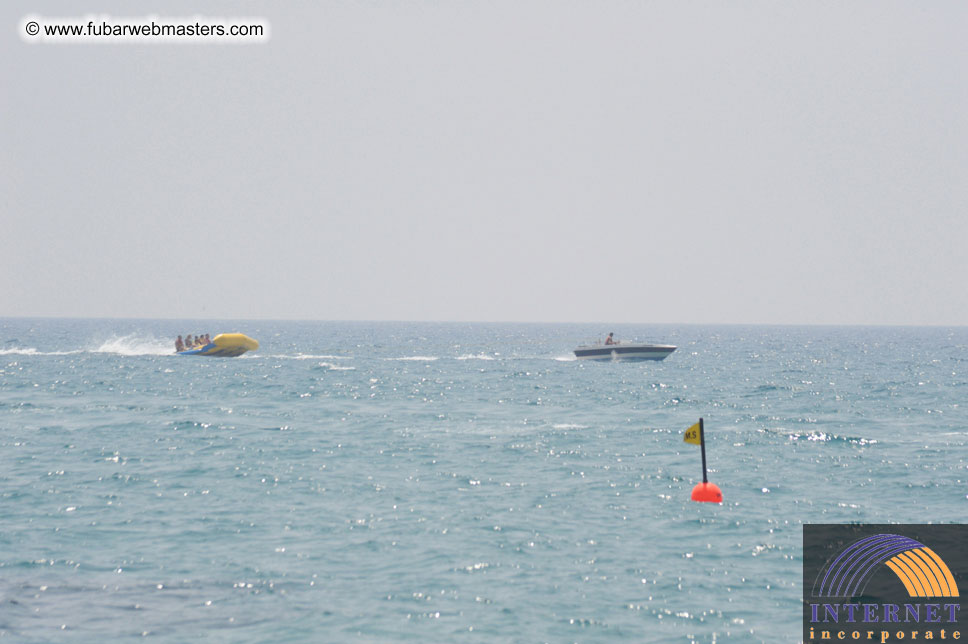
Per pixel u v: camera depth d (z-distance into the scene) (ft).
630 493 300.61
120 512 269.44
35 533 245.65
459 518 263.70
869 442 423.64
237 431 441.68
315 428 455.63
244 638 174.50
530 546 235.20
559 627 180.96
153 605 191.72
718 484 317.42
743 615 188.75
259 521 259.19
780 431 457.68
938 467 355.56
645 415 527.40
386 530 249.75
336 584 205.16
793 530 254.06
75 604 191.72
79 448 385.91
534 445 401.49
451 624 181.68
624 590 202.28
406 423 479.82
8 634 175.11
